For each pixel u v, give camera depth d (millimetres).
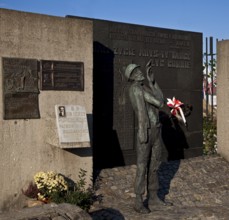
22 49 6914
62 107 7031
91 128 7703
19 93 6887
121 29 8836
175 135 9953
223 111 9867
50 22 7191
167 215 6691
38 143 7109
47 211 4043
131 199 7457
